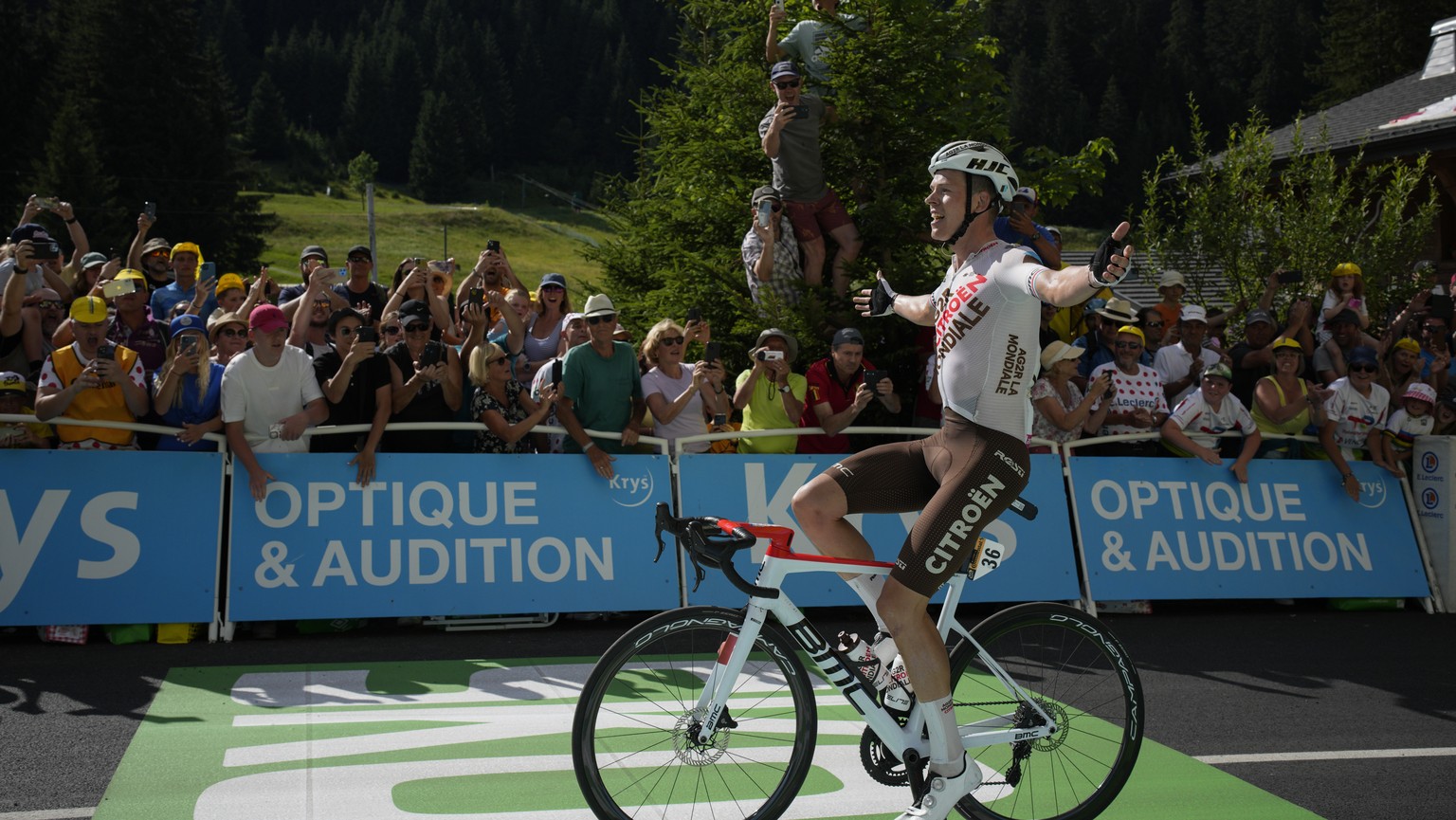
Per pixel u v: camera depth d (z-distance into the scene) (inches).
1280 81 3508.9
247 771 138.3
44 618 197.6
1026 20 4087.1
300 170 4453.7
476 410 227.6
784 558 118.9
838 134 297.1
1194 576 247.6
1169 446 258.4
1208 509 253.0
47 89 2268.7
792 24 315.9
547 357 271.4
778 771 127.6
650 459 232.2
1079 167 319.6
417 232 3240.7
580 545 223.9
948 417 119.5
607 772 127.1
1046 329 277.9
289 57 5467.5
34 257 223.8
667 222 334.6
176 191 2235.5
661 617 117.6
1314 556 255.4
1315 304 348.5
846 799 134.6
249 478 210.8
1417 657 212.7
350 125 5024.6
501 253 270.2
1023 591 238.8
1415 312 314.8
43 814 122.6
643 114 344.8
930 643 115.3
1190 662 205.6
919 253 290.2
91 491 203.8
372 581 212.7
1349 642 224.2
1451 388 294.2
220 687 174.7
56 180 1974.7
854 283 296.0
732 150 314.2
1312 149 401.7
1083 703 132.7
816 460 240.4
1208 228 369.4
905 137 300.5
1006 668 128.6
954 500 114.1
